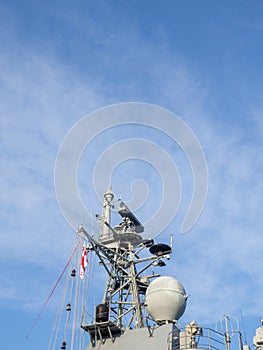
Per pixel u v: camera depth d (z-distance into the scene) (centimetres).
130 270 3712
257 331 2905
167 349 2991
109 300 3544
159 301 3169
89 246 3647
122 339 3161
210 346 2878
